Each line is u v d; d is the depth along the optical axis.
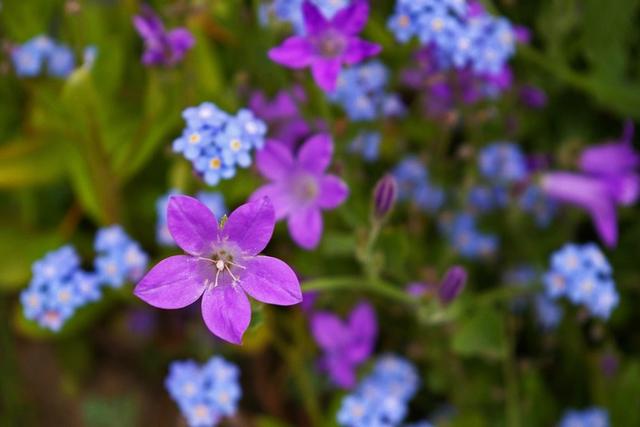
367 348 0.48
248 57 0.51
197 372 0.46
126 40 0.54
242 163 0.41
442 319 0.45
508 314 0.50
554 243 0.52
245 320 0.37
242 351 0.53
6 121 0.53
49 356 0.55
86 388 0.55
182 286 0.37
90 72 0.51
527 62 0.53
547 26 0.52
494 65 0.46
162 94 0.49
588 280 0.45
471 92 0.49
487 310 0.46
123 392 0.55
